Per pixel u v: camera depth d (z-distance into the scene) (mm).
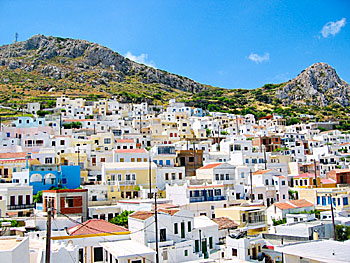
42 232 48188
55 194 58156
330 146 148875
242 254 50000
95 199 71625
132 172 79750
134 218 49438
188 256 49219
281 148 133625
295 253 38250
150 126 140250
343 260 34969
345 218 66250
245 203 71125
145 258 43562
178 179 85438
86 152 98188
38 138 107500
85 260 46281
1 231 44812
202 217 62125
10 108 197000
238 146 116562
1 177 81438
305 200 76562
